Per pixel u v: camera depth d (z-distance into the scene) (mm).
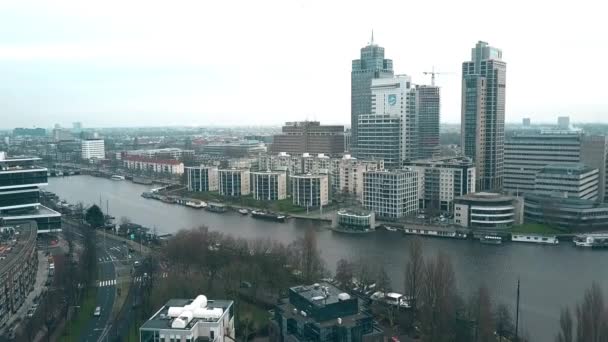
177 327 196250
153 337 196375
